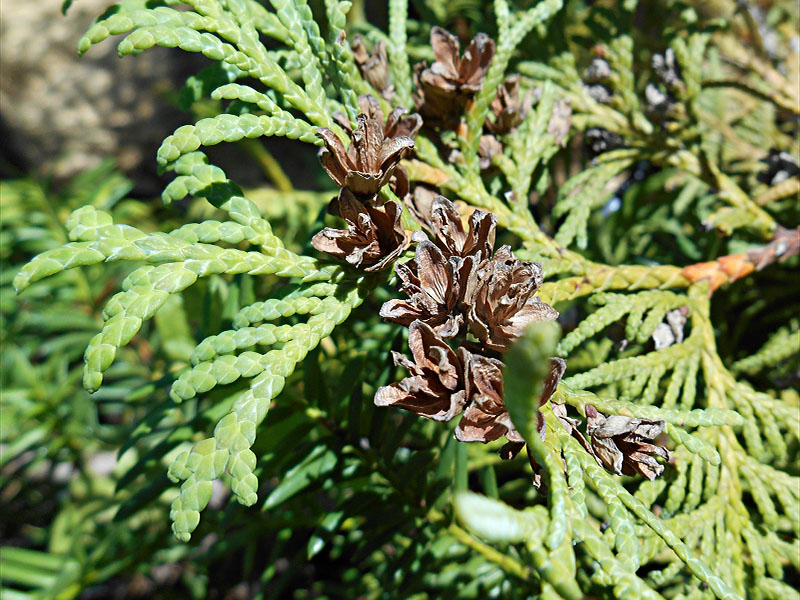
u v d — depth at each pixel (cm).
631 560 6
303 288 7
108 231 6
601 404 7
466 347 6
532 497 11
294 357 7
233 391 10
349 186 7
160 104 32
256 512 11
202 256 7
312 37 8
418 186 8
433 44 9
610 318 8
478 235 7
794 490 8
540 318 6
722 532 8
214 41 7
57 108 31
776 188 11
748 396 9
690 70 11
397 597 11
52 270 6
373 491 9
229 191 7
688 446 6
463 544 10
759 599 8
